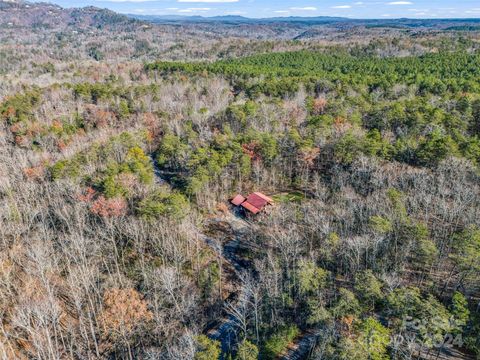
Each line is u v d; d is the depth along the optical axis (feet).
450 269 160.86
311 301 141.08
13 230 194.80
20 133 318.24
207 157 254.27
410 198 190.80
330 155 259.60
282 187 263.29
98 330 149.48
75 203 201.57
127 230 188.03
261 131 291.58
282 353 137.80
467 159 210.18
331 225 194.18
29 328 131.13
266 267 178.50
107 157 259.39
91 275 165.89
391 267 162.71
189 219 208.64
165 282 153.17
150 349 137.28
